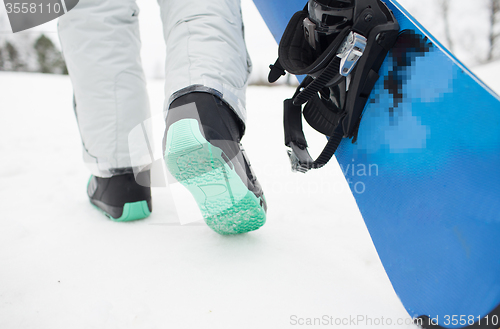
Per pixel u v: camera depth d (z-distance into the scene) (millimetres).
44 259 841
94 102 977
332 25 673
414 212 643
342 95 725
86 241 939
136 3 996
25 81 5883
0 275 771
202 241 926
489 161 537
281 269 781
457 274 563
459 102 583
